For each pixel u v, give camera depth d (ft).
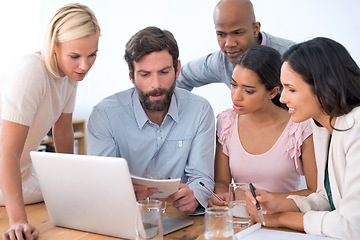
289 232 4.61
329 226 4.46
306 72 4.50
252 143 6.45
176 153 6.57
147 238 3.98
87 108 18.10
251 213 5.01
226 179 6.73
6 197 4.97
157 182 4.60
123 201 4.40
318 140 5.24
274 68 5.88
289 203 5.04
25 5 16.57
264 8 14.80
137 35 5.91
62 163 4.63
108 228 4.63
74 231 4.88
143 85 5.94
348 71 4.50
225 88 15.51
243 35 7.78
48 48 5.56
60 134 7.20
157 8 16.76
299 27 14.44
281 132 6.33
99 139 6.38
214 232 3.82
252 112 6.11
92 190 4.55
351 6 13.74
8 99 5.36
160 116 6.51
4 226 5.02
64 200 4.83
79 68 5.66
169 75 5.96
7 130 5.31
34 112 5.57
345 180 4.48
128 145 6.53
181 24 16.38
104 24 17.81
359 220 4.33
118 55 17.88
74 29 5.44
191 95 6.81
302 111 4.67
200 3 16.02
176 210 5.65
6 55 16.24
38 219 5.35
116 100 6.56
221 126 6.75
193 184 6.06
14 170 5.12
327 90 4.45
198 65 9.14
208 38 16.06
